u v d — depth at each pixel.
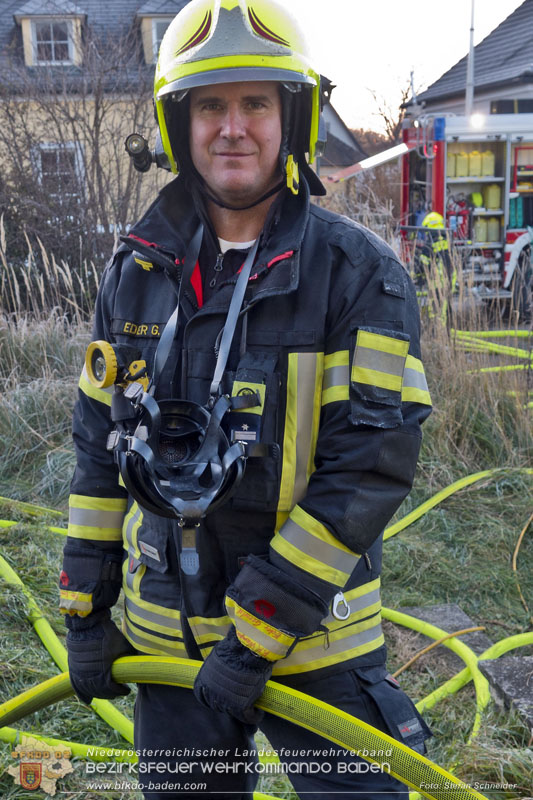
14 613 3.28
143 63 11.34
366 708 1.56
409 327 1.50
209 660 1.47
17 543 4.03
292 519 1.46
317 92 1.56
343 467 1.44
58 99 10.02
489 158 11.55
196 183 1.63
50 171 9.28
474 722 2.75
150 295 1.67
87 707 2.80
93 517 1.73
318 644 1.54
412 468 1.47
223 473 1.43
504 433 5.05
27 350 6.18
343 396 1.46
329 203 8.37
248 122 1.52
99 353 1.55
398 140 22.83
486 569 4.01
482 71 19.83
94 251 8.87
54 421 5.50
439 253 7.33
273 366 1.49
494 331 6.14
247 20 1.47
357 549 1.44
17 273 8.16
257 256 1.56
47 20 13.62
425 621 3.57
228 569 1.57
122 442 1.51
